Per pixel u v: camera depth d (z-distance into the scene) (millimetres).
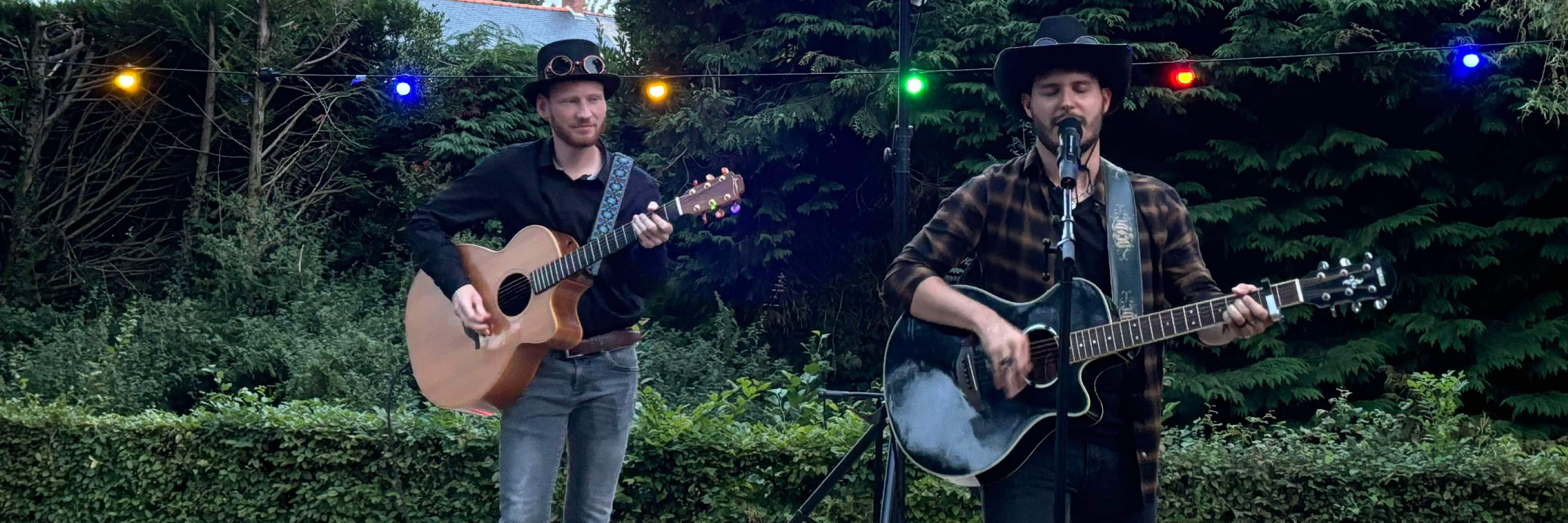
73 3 11922
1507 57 8328
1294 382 8766
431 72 12625
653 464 4312
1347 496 3957
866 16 10250
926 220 10453
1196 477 4035
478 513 4477
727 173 3281
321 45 12211
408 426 4582
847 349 10523
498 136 12750
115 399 7148
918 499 4066
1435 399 4973
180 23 11750
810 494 4262
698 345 8547
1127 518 2654
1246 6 9000
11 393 7395
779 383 8367
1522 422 8734
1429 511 3957
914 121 9539
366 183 12625
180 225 12586
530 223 3346
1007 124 9594
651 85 9555
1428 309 8789
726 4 10641
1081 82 2594
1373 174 8852
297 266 10289
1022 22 9484
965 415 2699
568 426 3354
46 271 11703
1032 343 2619
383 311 9641
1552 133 8711
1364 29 8430
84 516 4941
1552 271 8992
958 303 2662
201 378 8391
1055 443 2609
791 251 10469
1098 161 2721
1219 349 9086
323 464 4629
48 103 11875
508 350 3266
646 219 3141
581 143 3258
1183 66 8055
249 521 4719
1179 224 2719
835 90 9844
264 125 12125
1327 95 9148
